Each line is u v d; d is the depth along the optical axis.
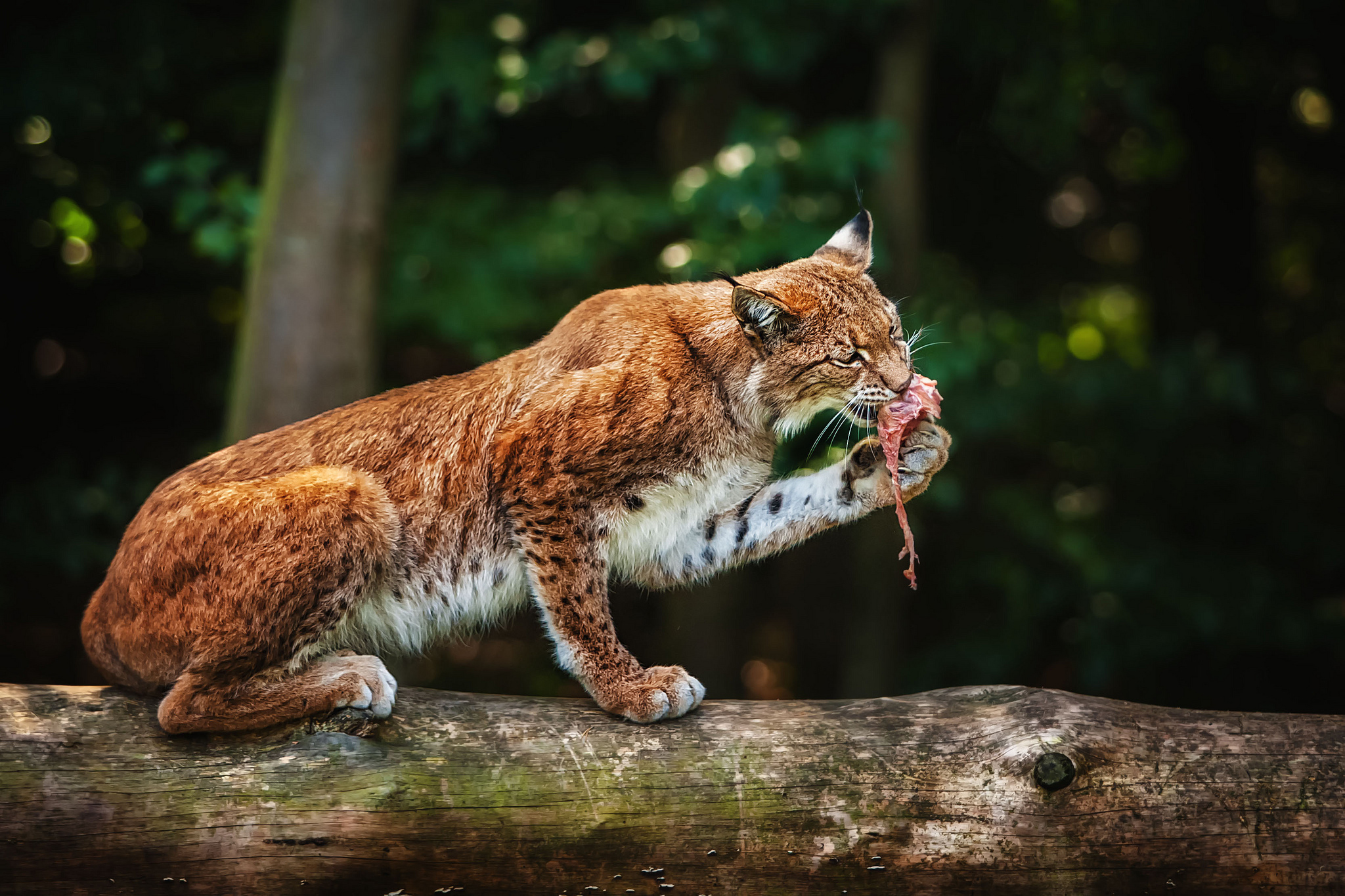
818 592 14.95
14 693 5.05
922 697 5.40
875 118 12.52
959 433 12.80
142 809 4.71
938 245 16.02
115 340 16.30
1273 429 15.31
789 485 6.30
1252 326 16.48
